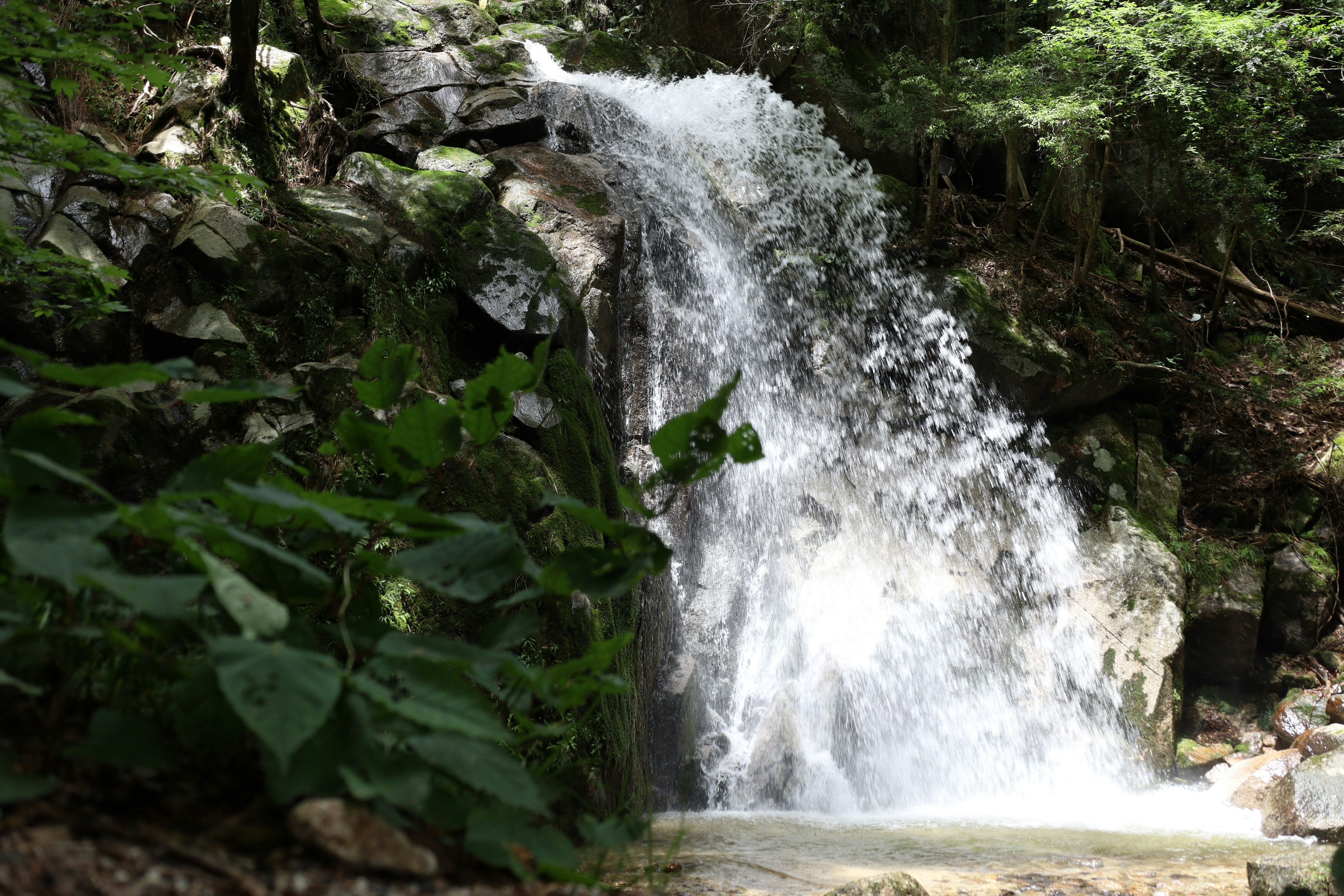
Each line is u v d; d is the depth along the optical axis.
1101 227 12.27
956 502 9.57
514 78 10.14
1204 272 12.10
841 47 12.59
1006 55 10.88
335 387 5.29
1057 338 10.31
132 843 1.39
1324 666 9.28
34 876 1.22
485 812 1.68
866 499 9.43
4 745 1.52
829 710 8.11
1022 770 8.38
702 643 7.92
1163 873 5.04
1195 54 9.77
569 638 5.39
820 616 8.70
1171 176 11.30
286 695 1.42
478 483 5.32
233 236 5.63
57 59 3.78
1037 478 9.76
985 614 9.04
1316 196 13.44
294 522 1.98
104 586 1.43
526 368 2.07
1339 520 9.91
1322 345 11.85
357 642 1.76
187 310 5.37
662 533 7.86
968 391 9.93
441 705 1.65
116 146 6.07
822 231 10.70
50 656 1.62
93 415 4.67
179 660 1.82
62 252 5.04
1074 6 10.16
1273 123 10.87
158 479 4.78
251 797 1.62
